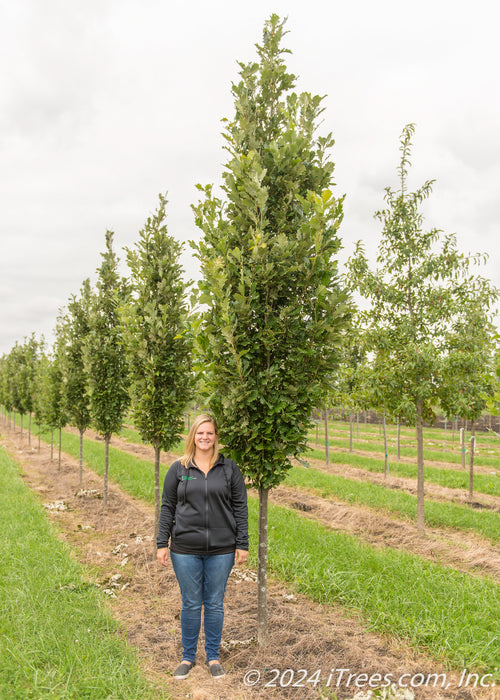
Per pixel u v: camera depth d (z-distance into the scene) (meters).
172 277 7.20
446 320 7.99
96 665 3.53
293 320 4.20
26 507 8.95
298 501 10.02
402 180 8.27
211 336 4.05
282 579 5.71
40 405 16.48
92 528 8.20
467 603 4.83
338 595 5.05
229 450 4.20
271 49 4.68
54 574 5.55
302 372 4.22
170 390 6.93
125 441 21.83
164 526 3.75
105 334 9.77
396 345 8.05
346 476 13.26
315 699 3.35
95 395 9.41
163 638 4.25
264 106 4.70
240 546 3.75
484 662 3.74
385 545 7.49
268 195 4.33
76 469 14.28
